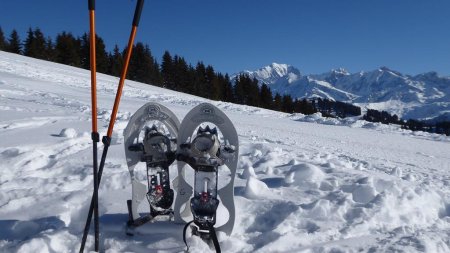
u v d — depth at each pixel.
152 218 1.12
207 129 1.12
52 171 1.66
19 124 2.61
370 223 1.21
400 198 1.40
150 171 1.13
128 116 3.39
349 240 1.11
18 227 1.11
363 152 3.06
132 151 1.13
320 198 1.37
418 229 1.23
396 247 1.07
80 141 2.19
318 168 1.66
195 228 1.07
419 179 2.08
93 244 1.04
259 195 1.38
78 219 1.23
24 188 1.44
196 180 1.08
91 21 0.94
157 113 1.17
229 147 1.10
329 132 4.35
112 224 1.14
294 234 1.10
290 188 1.49
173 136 1.20
